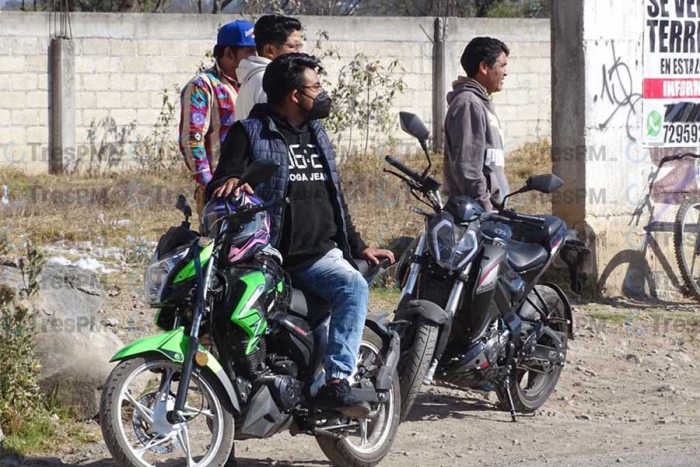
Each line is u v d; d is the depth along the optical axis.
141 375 11.51
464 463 10.77
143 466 8.96
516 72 38.78
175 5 53.50
